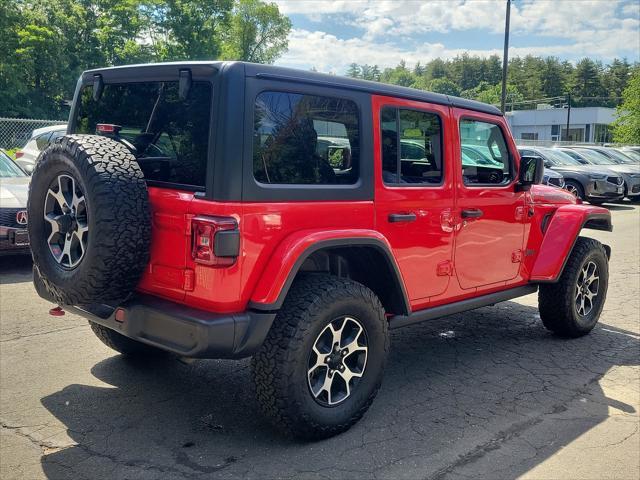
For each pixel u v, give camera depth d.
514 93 133.50
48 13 49.91
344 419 3.54
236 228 3.09
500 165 4.87
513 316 6.43
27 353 4.82
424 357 5.08
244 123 3.13
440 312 4.38
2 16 43.47
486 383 4.53
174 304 3.25
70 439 3.49
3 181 7.87
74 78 48.19
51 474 3.12
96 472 3.15
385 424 3.78
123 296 3.31
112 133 3.64
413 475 3.19
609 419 3.95
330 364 3.49
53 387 4.20
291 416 3.31
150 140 3.48
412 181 4.09
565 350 5.35
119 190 3.07
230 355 3.13
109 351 4.91
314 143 3.49
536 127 73.38
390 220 3.88
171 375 4.46
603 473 3.29
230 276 3.10
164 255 3.27
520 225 5.04
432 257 4.24
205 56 53.12
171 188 3.29
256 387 3.31
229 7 53.84
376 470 3.23
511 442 3.60
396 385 4.45
